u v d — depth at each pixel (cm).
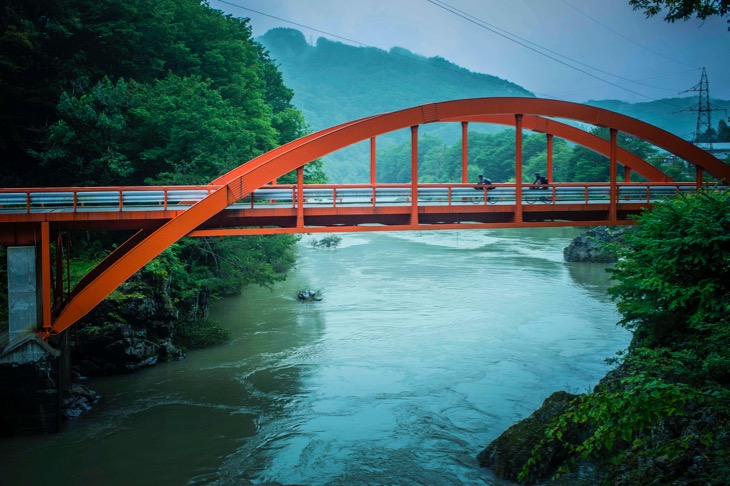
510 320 3503
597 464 1731
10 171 3653
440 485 1764
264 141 5159
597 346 3006
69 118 3425
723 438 1337
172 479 1830
